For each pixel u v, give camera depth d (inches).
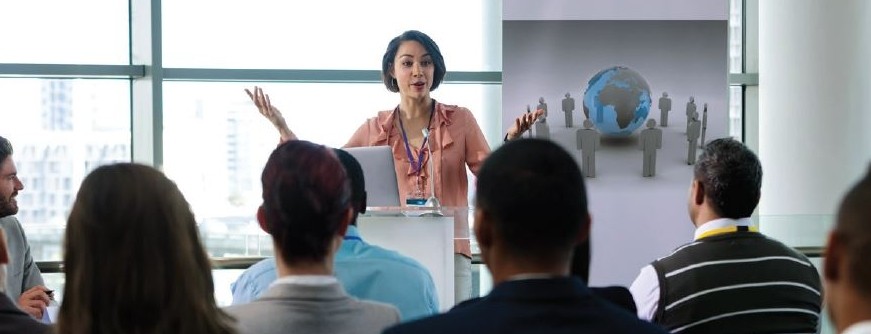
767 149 277.7
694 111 258.1
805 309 101.7
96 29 273.4
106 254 65.7
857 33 257.9
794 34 269.7
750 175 101.5
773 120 275.7
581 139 257.3
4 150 149.9
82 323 65.6
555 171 58.6
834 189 262.4
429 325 56.9
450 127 197.5
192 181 276.2
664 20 258.1
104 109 275.4
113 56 274.8
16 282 151.5
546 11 257.4
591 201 257.0
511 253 58.5
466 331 55.9
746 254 101.0
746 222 103.3
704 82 258.5
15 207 151.9
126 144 277.1
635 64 258.2
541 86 257.3
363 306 73.5
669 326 100.7
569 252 59.4
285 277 72.6
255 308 71.2
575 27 257.3
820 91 264.2
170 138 275.4
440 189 194.1
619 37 257.9
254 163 278.4
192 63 275.0
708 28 258.1
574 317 56.3
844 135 260.5
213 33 275.9
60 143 272.8
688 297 99.8
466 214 136.1
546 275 57.9
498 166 59.2
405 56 195.6
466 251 140.1
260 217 75.6
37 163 271.1
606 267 256.7
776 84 274.8
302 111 280.4
